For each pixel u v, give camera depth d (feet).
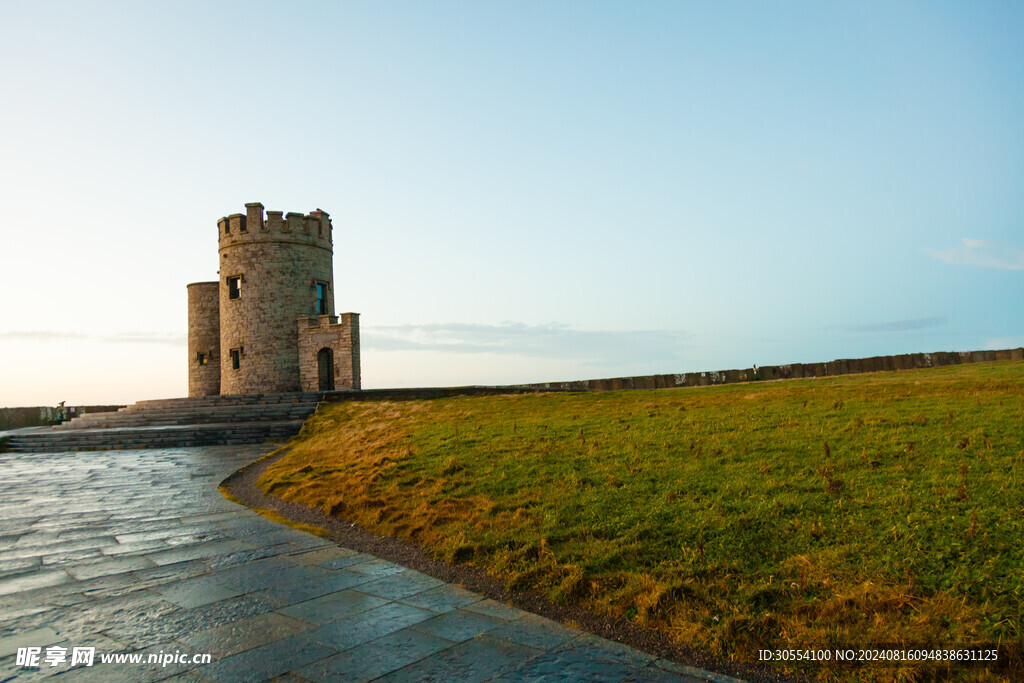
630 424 54.95
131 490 56.39
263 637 23.13
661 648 22.02
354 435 76.13
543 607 26.13
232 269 149.07
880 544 26.08
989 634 19.77
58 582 29.76
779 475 35.50
